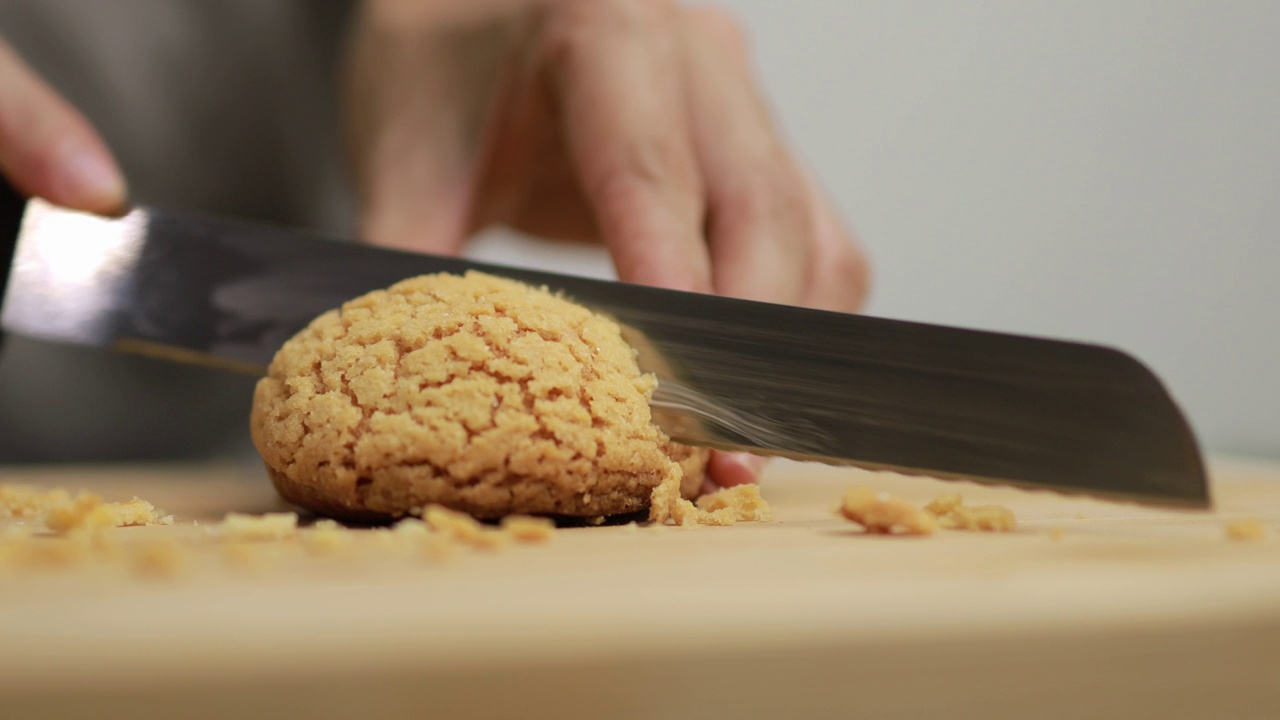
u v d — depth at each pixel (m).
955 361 0.31
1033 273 0.85
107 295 0.35
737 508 0.32
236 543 0.27
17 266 0.35
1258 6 0.80
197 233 0.35
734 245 0.40
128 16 0.54
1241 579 0.24
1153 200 0.84
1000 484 0.30
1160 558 0.26
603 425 0.30
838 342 0.31
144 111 0.54
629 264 0.38
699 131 0.42
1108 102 0.84
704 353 0.32
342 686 0.21
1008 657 0.23
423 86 0.50
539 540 0.27
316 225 0.62
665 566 0.25
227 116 0.57
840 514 0.30
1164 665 0.24
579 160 0.41
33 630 0.21
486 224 0.56
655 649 0.22
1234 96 0.82
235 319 0.35
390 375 0.30
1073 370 0.30
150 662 0.20
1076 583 0.24
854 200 0.84
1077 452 0.30
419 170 0.49
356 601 0.23
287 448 0.30
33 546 0.25
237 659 0.20
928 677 0.23
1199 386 0.85
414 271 0.34
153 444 0.58
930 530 0.28
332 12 0.61
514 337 0.30
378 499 0.30
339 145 0.63
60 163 0.35
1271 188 0.82
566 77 0.42
